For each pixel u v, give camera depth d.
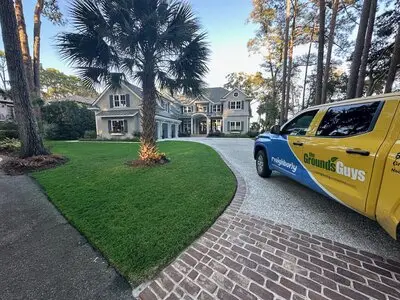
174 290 1.82
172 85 7.06
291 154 3.84
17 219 3.27
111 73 6.48
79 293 1.82
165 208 3.43
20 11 11.77
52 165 7.11
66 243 2.60
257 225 2.89
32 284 1.93
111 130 21.78
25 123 7.54
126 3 5.52
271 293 1.74
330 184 2.75
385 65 13.48
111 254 2.31
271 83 26.33
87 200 3.88
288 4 14.30
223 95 29.66
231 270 2.03
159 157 7.20
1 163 7.10
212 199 3.76
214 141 18.31
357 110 2.50
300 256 2.21
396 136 1.90
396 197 1.80
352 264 2.07
